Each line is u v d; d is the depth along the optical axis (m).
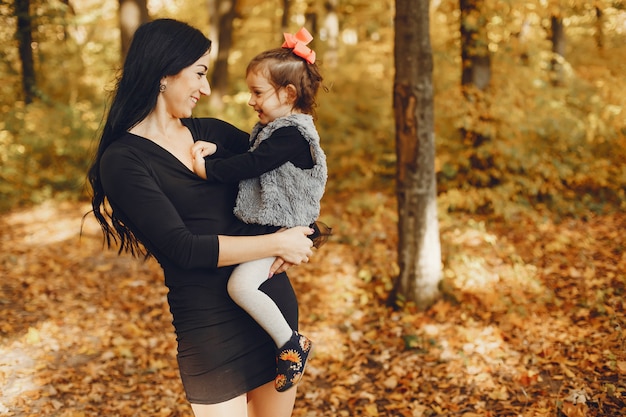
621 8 7.07
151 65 1.98
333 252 7.16
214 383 2.07
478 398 3.95
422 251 5.45
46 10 11.07
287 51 2.32
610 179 8.52
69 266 6.97
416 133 5.30
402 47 5.20
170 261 2.06
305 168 2.21
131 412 4.02
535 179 8.06
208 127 2.30
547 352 4.41
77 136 10.52
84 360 4.77
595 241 6.86
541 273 6.08
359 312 5.59
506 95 7.63
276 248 2.06
